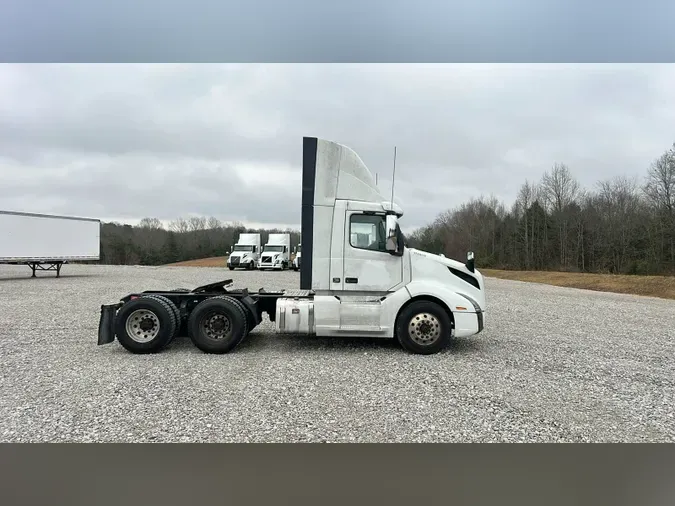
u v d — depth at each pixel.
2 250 19.22
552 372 6.02
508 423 4.26
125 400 4.62
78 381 5.24
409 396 4.88
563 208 50.34
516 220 56.03
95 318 9.77
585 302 16.09
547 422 4.31
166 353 6.69
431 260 6.97
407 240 7.13
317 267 6.92
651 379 5.84
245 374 5.60
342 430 4.02
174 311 6.87
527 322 10.60
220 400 4.65
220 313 6.73
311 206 6.95
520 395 5.03
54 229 21.73
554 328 9.77
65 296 14.13
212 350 6.65
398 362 6.29
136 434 3.88
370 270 6.90
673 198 38.62
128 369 5.77
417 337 6.77
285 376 5.52
